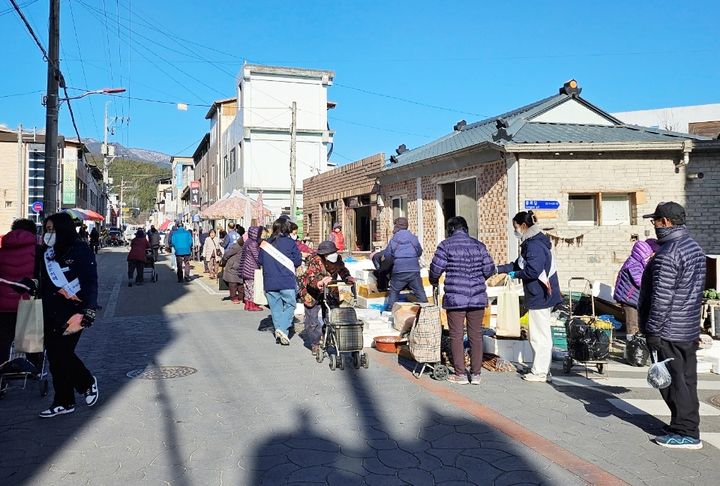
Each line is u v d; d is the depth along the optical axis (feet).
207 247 67.10
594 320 24.03
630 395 20.40
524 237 22.40
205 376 22.71
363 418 17.65
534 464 14.20
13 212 106.93
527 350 25.80
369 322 29.89
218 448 15.12
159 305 44.29
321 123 104.99
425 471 13.76
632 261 26.43
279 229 29.48
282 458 14.48
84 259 17.56
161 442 15.52
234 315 39.29
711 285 32.19
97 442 15.48
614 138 41.27
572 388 21.31
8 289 19.70
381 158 60.03
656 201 39.06
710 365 24.58
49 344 17.44
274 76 102.47
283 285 28.94
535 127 45.55
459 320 21.65
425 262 50.03
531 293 22.21
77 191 143.02
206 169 149.69
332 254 26.30
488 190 41.55
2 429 16.48
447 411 18.37
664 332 15.34
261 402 19.24
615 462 14.35
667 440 15.35
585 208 39.45
